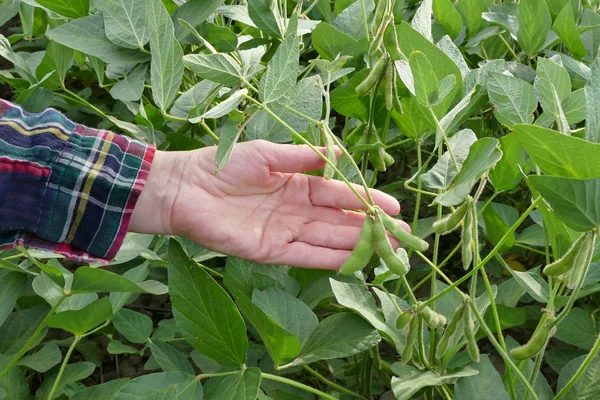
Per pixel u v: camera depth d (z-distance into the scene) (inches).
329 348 29.3
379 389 36.9
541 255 42.9
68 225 31.0
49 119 31.4
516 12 41.9
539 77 28.5
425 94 27.8
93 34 35.2
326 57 37.4
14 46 48.5
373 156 33.4
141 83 34.9
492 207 34.0
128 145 31.8
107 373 42.6
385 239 25.8
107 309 29.9
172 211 32.1
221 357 28.3
